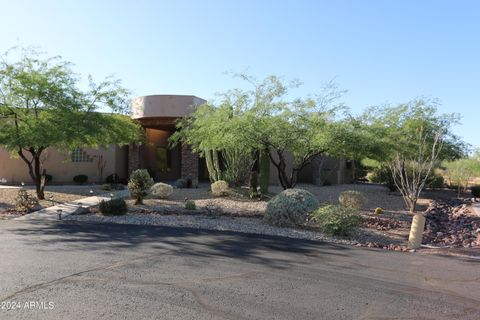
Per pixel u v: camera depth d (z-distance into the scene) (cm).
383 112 2052
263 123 1377
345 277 648
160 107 2286
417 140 1914
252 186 1802
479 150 2711
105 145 1772
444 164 2858
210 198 1728
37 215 1270
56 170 2441
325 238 985
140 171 1552
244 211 1420
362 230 1116
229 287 580
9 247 802
